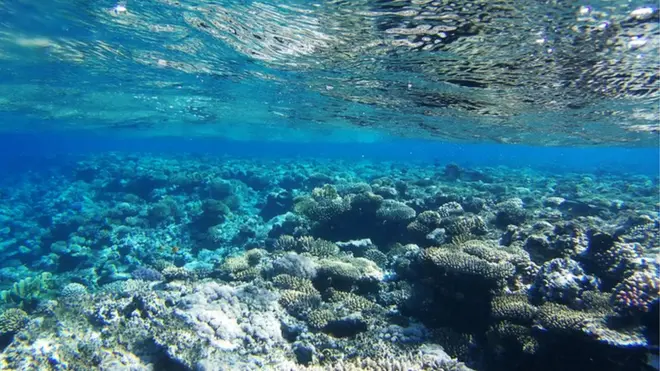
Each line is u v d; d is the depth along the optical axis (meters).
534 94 3.26
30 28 2.78
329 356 1.65
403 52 2.46
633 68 2.35
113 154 11.33
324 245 2.80
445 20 1.88
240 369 1.43
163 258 3.73
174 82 4.46
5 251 4.50
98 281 3.34
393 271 2.52
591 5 1.57
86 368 1.44
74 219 4.70
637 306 1.38
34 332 1.57
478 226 2.52
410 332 1.80
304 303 1.99
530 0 1.58
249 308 1.86
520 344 1.56
